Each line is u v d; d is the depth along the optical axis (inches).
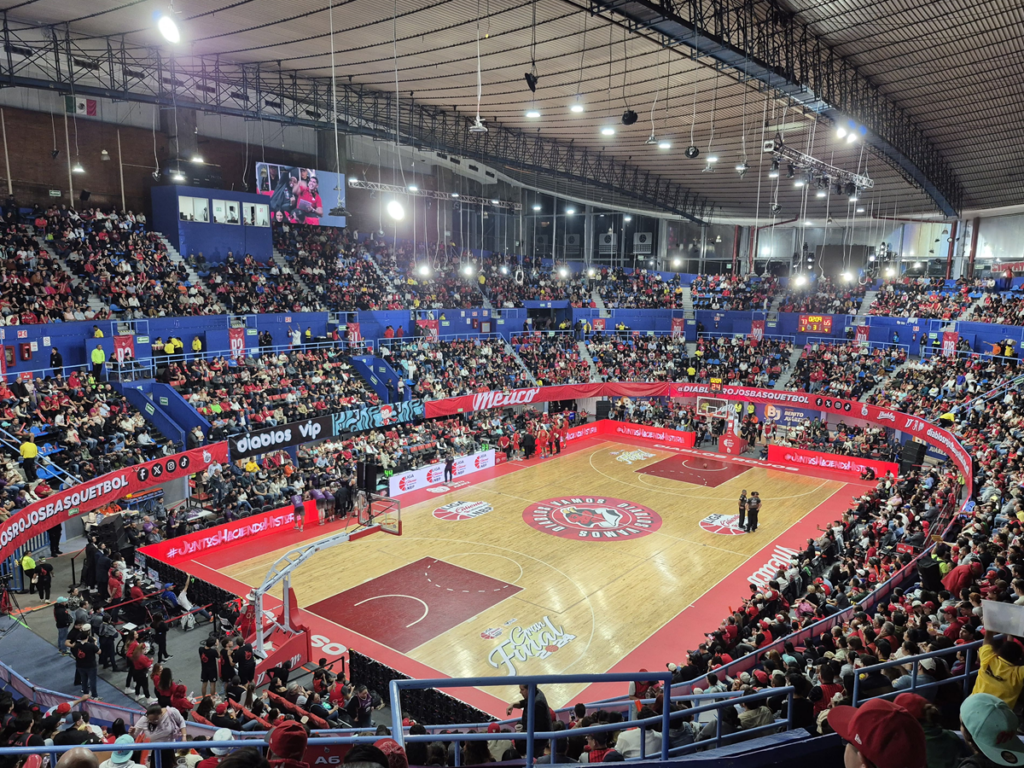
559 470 1595.7
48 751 236.8
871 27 1013.2
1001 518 671.8
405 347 1806.1
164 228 1612.9
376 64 1293.1
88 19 1099.3
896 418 1536.7
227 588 949.8
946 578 431.8
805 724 297.7
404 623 872.9
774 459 1701.5
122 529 944.3
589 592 970.1
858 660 365.4
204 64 1327.5
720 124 1515.7
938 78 1189.7
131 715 526.0
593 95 1395.2
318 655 795.4
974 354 1656.0
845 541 1042.7
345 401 1497.3
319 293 1781.5
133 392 1244.5
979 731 152.7
